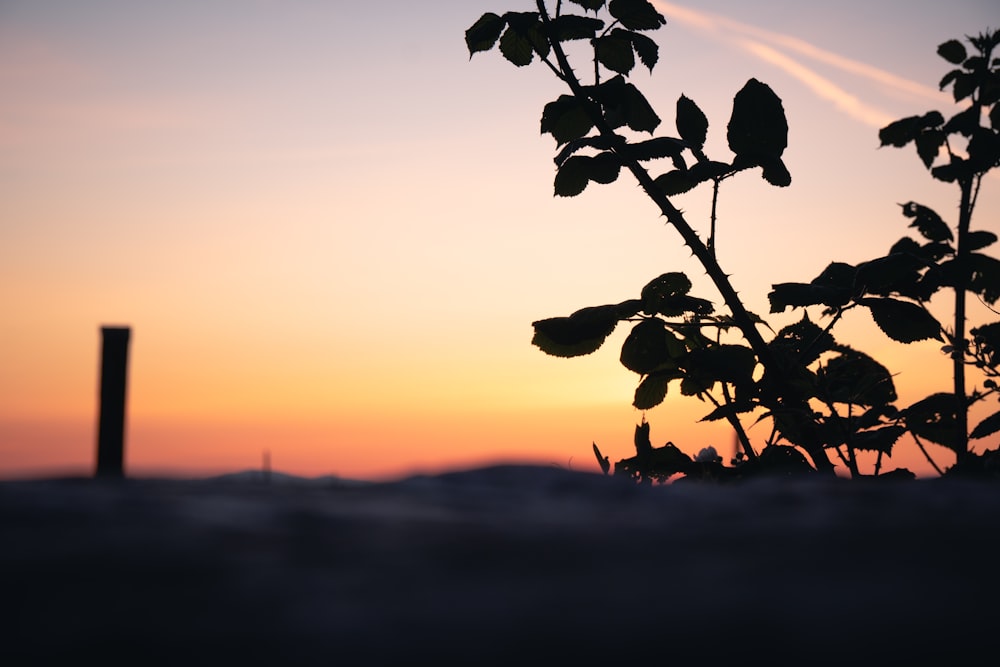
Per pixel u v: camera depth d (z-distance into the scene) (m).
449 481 0.30
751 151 1.22
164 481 0.29
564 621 0.15
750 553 0.20
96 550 0.18
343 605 0.15
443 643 0.14
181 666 0.13
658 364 1.26
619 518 0.25
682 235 1.21
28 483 0.27
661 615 0.16
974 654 0.16
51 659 0.13
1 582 0.16
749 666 0.14
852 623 0.16
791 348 1.30
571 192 1.26
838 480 0.34
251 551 0.18
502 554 0.19
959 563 0.20
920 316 1.23
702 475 1.14
